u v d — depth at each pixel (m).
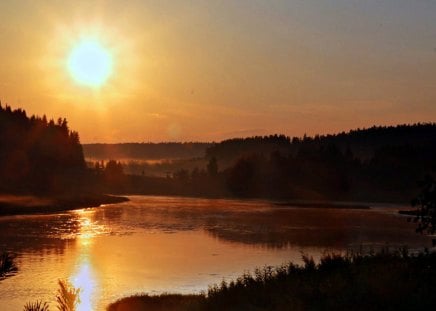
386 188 173.88
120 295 29.50
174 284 32.75
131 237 59.94
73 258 43.59
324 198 167.88
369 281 12.55
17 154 158.00
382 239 59.88
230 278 34.25
